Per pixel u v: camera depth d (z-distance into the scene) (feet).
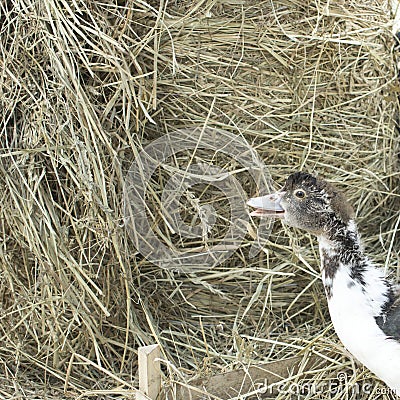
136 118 7.48
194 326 7.77
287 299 7.88
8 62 7.49
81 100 7.34
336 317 6.97
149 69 7.57
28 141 7.50
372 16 7.97
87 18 7.45
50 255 7.46
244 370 7.29
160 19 7.48
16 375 7.48
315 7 7.79
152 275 7.78
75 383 7.45
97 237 7.45
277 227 7.86
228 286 7.85
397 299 6.91
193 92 7.63
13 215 7.50
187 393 7.15
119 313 7.62
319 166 7.91
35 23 7.42
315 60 7.81
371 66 7.98
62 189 7.47
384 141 8.05
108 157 7.45
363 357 6.88
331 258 7.00
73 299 7.49
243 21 7.64
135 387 7.31
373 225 8.18
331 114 7.91
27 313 7.55
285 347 7.59
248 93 7.72
